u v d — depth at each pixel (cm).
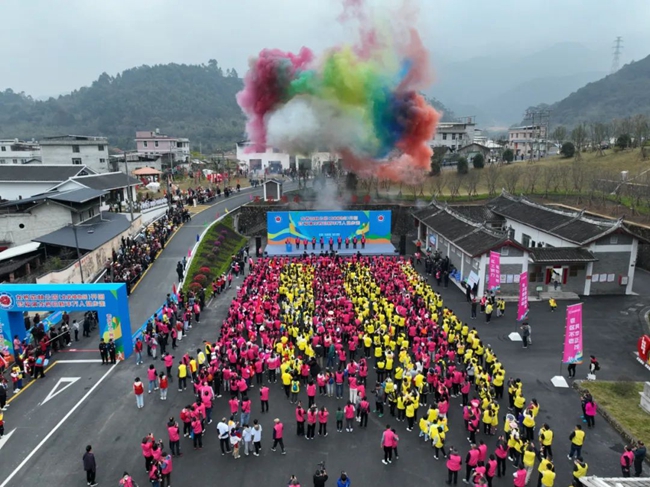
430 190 7431
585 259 3891
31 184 6047
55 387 2598
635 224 4950
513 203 5569
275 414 2352
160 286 4141
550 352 3009
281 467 1973
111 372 2767
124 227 5128
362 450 2081
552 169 7575
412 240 6225
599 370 2778
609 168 7512
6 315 2809
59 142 8844
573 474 1752
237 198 7594
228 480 1892
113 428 2238
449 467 1847
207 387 2234
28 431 2211
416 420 2286
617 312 3662
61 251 4241
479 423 2173
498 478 1912
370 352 2983
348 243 5538
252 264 4675
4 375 2716
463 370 2628
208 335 3278
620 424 2209
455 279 4491
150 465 1891
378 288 3712
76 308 2830
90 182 5822
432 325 2962
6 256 3981
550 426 2247
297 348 2894
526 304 3238
